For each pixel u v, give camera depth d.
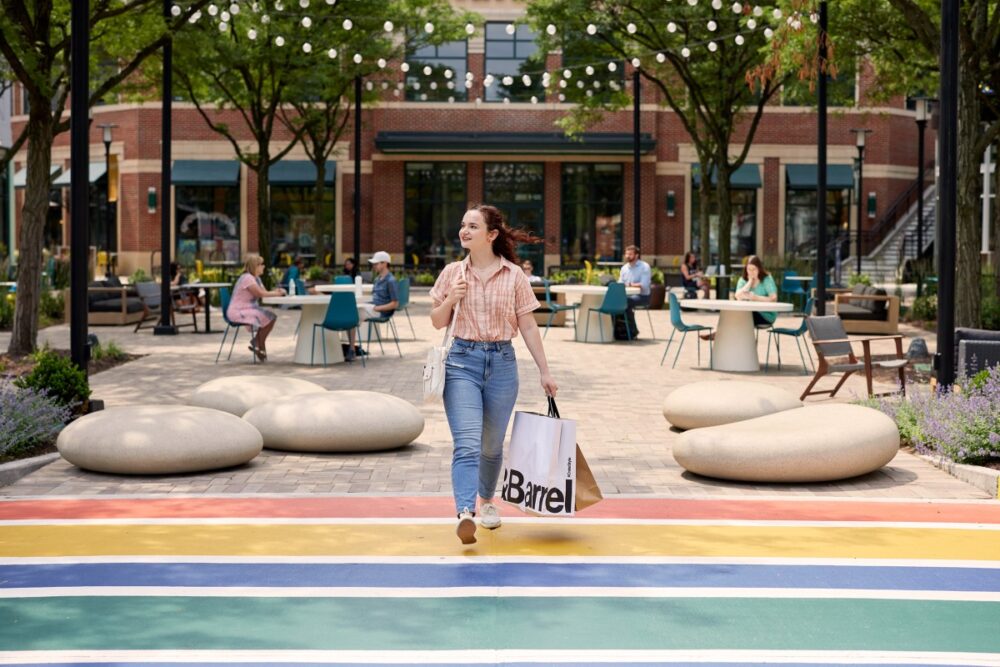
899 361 13.66
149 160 46.34
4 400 10.27
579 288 21.36
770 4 25.80
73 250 11.60
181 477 9.42
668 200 46.44
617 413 13.04
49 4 17.86
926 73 26.72
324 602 5.92
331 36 31.83
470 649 5.19
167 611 5.76
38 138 17.81
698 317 28.95
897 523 7.88
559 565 6.67
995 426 9.76
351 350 18.25
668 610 5.81
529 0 29.77
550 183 46.66
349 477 9.43
